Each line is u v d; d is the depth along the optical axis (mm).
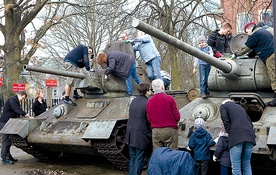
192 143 7699
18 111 11008
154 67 11195
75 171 9891
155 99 7848
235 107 6914
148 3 20469
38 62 25672
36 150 10867
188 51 7359
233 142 6762
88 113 10094
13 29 18344
